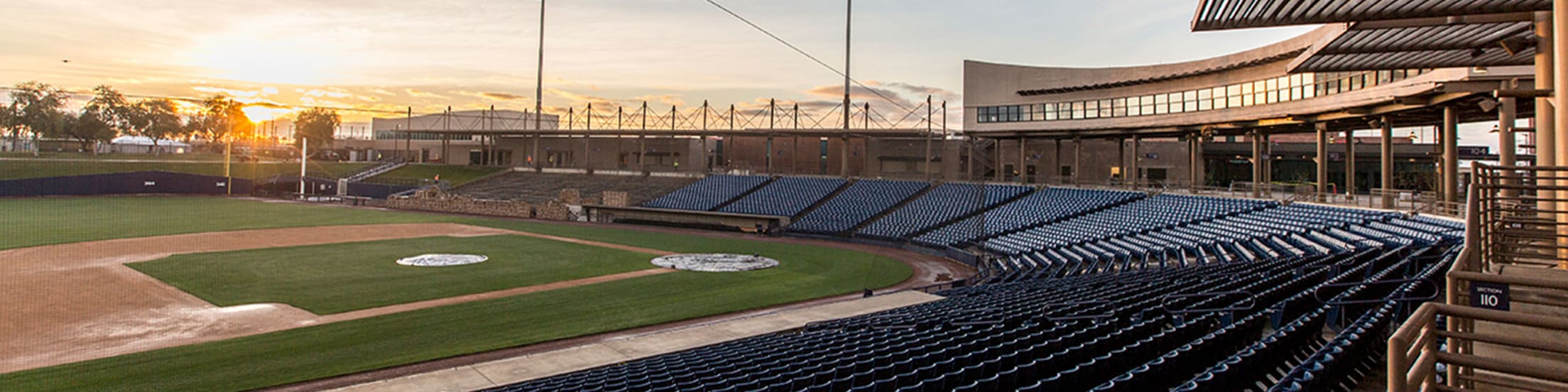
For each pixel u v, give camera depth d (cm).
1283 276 1780
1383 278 1460
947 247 4534
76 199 7475
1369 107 3647
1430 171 6700
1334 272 1759
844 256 4369
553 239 4928
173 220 5656
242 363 1869
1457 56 1769
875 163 8069
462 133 9288
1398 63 1861
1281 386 796
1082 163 7212
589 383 1385
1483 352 659
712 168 8612
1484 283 591
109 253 3822
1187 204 4419
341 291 2839
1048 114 5944
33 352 1947
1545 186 786
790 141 8694
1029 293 2211
